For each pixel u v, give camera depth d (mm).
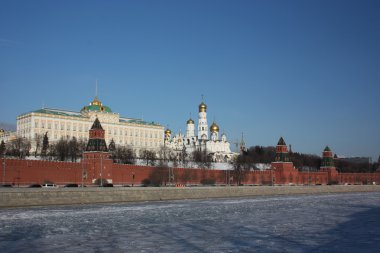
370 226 81250
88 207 105188
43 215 88438
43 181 134000
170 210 103188
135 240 63938
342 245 61938
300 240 65688
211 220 86812
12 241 62344
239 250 57875
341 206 123438
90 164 147875
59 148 199875
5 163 125312
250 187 166125
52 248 58000
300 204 128875
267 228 77438
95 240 63531
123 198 121500
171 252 56312
